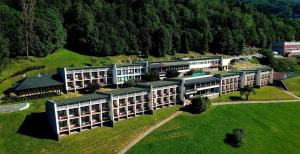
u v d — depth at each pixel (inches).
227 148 4690.0
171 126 4931.1
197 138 4751.5
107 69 6131.9
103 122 4712.1
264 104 6254.9
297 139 5241.1
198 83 5964.6
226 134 4997.5
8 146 4065.0
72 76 5708.7
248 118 5610.2
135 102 5059.1
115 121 4847.4
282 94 6978.4
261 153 4729.3
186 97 5816.9
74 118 4429.1
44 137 4276.6
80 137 4370.1
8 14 7003.0
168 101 5541.3
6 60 6112.2
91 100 4544.8
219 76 6378.0
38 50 6875.0
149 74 6353.3
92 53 7716.5
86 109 4564.5
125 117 4975.4
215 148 4635.8
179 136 4717.0
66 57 7258.9
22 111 4694.9
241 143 4805.6
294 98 6806.1
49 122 4510.3
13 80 5762.8
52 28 7298.2
